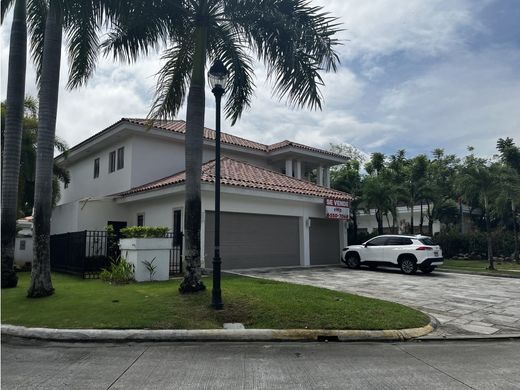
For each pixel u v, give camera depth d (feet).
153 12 33.68
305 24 32.73
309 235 69.00
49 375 17.98
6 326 25.59
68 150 72.95
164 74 37.32
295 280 48.52
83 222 64.18
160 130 66.39
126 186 66.85
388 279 51.88
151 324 25.85
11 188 39.99
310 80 33.60
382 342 25.13
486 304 36.73
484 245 92.32
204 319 27.17
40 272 33.73
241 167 67.56
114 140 70.90
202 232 52.85
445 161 120.26
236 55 38.88
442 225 125.90
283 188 62.28
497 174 71.15
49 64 35.70
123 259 42.93
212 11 35.22
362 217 141.79
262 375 18.26
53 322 26.20
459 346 24.32
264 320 27.27
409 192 98.58
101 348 22.68
